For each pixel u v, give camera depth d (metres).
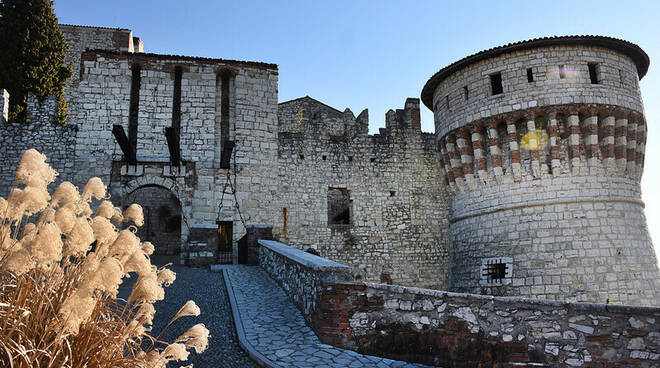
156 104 19.20
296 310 8.73
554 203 16.16
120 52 19.22
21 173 3.24
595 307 5.91
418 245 22.73
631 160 17.11
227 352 6.38
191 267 15.87
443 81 20.00
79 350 3.12
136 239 3.58
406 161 23.66
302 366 5.81
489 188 17.73
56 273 3.36
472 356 6.16
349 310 6.89
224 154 17.86
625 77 17.27
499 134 17.55
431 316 6.51
